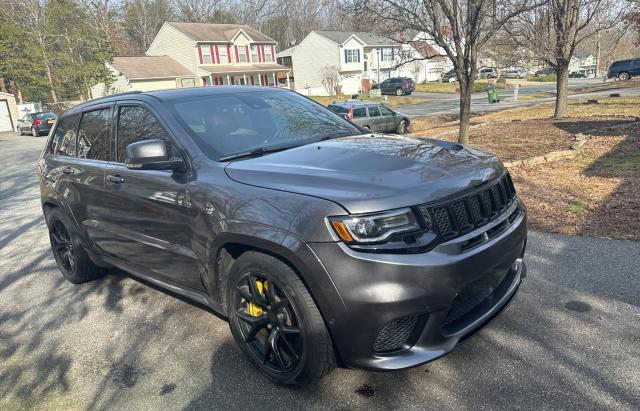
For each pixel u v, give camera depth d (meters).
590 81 54.84
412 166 2.85
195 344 3.61
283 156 3.23
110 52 43.16
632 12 14.45
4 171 15.25
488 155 3.27
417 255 2.48
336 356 2.72
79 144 4.60
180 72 47.69
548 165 8.55
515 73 70.06
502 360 3.06
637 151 8.89
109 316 4.22
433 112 30.86
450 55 11.92
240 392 3.00
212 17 77.81
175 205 3.34
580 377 2.84
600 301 3.68
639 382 2.76
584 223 5.34
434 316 2.55
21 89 43.50
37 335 4.01
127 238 3.93
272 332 2.92
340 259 2.48
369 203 2.50
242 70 50.09
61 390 3.21
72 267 5.00
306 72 61.78
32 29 40.16
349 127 4.16
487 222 2.82
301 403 2.85
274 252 2.71
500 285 3.10
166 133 3.54
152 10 76.62
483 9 11.09
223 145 3.45
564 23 15.41
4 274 5.61
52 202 4.91
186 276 3.52
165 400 3.00
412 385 2.90
